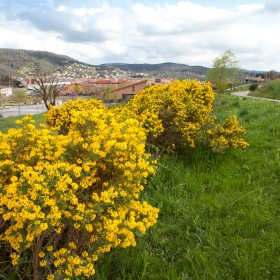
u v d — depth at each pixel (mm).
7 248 2699
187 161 5910
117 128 2832
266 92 42594
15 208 2166
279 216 3801
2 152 2451
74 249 2549
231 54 43719
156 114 5582
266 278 2812
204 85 7734
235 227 3623
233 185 4785
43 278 2506
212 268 2941
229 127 6461
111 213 2432
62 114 6336
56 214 2123
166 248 3309
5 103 80125
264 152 6109
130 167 2619
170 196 4336
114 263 3031
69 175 2377
